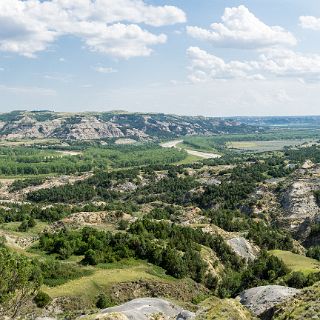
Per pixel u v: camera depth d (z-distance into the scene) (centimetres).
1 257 4278
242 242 11531
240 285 8688
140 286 7794
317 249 11462
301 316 3984
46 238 9694
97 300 7088
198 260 9269
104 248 9094
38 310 6225
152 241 9894
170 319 5241
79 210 15512
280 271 8700
